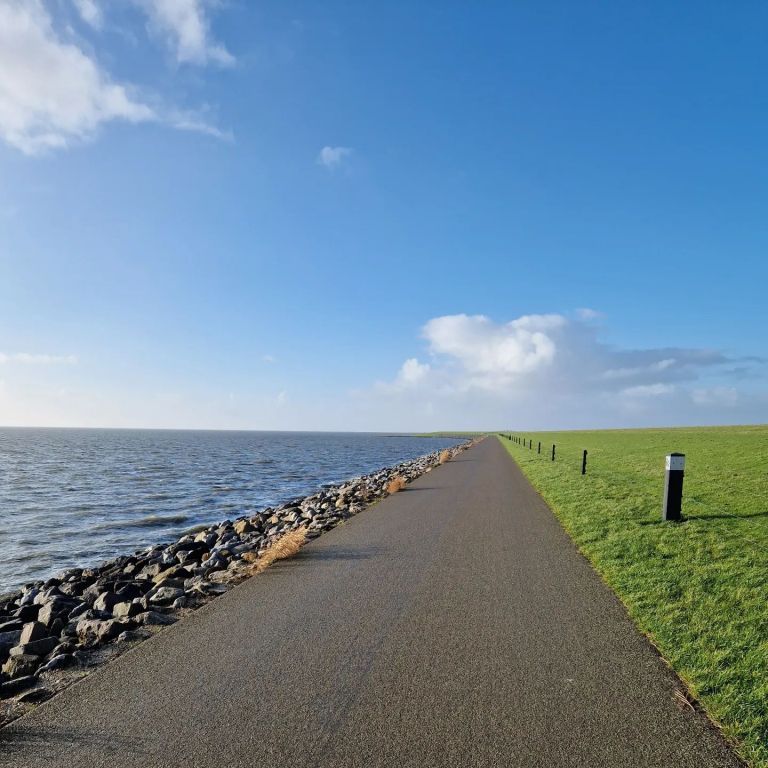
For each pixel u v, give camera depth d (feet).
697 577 21.03
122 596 28.14
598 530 31.17
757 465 54.90
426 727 11.52
